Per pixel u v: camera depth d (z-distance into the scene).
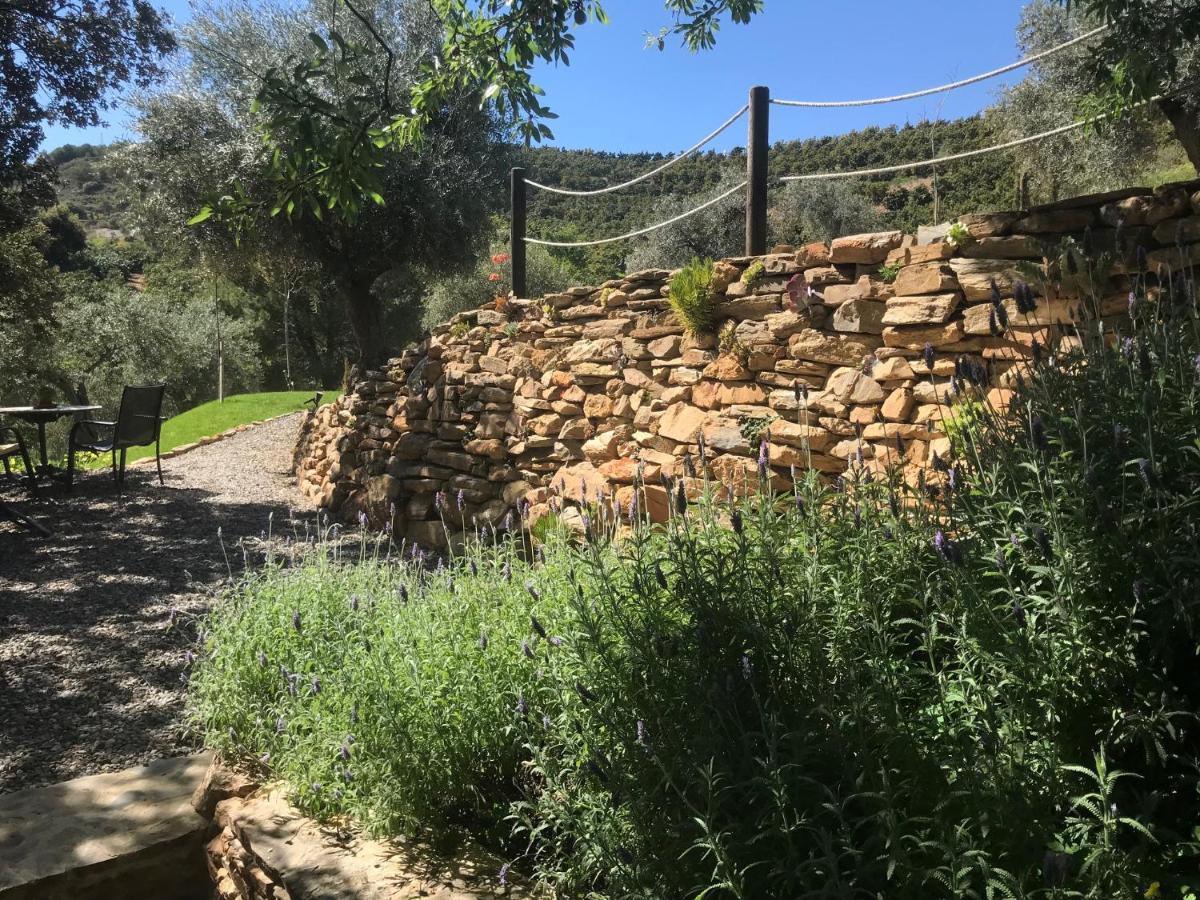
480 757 2.67
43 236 14.73
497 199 13.33
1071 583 1.76
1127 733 1.66
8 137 10.52
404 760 2.54
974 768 1.65
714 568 2.23
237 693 3.35
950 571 1.96
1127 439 1.90
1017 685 1.75
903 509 2.46
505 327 7.30
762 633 2.05
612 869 1.92
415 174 12.13
